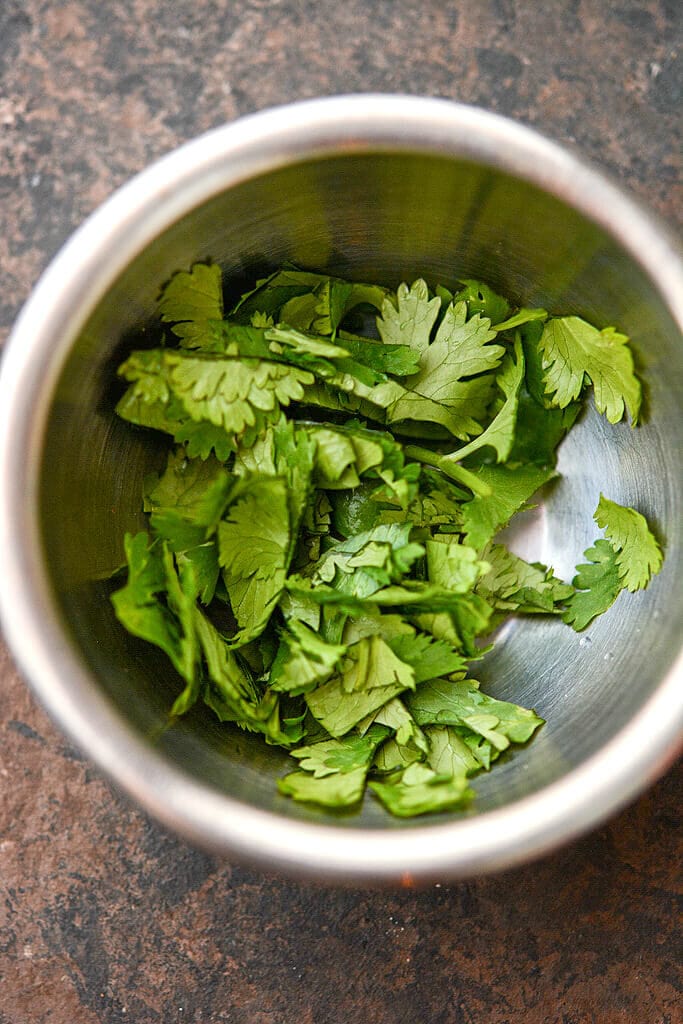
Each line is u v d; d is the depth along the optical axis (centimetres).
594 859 25
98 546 22
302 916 24
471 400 23
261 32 24
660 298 20
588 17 24
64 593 20
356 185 21
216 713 22
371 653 22
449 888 25
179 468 23
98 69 24
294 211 21
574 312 23
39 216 24
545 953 25
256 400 22
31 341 20
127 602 20
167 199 20
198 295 22
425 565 23
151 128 24
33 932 24
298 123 20
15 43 24
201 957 24
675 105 24
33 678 19
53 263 20
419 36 24
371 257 23
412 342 23
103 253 20
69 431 21
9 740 24
